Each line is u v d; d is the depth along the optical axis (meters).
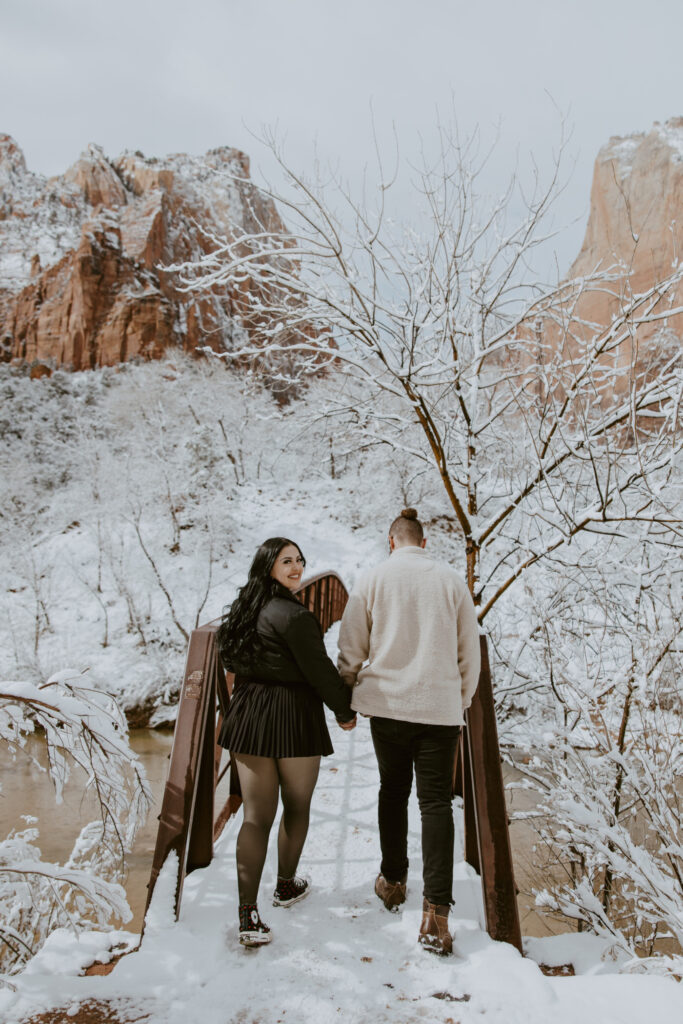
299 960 2.09
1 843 3.72
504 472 6.81
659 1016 1.79
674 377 5.12
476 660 2.47
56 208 174.00
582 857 5.23
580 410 6.19
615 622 5.57
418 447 7.46
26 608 27.81
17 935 4.04
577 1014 1.82
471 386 6.29
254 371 6.88
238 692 2.38
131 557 29.84
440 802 2.29
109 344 102.50
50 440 41.62
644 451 5.24
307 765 2.34
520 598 6.82
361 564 29.03
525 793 9.21
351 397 7.10
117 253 110.56
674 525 5.05
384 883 2.49
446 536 11.11
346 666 2.49
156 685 23.55
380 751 2.43
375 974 2.01
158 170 177.88
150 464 32.34
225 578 28.88
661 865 3.67
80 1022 1.78
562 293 6.37
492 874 2.33
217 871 2.71
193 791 2.51
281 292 6.55
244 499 34.00
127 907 3.09
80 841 5.41
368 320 6.08
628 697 4.70
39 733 16.89
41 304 112.25
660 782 3.78
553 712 6.33
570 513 5.75
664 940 4.94
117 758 3.09
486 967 2.04
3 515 33.06
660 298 5.32
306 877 2.67
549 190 5.99
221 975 2.00
